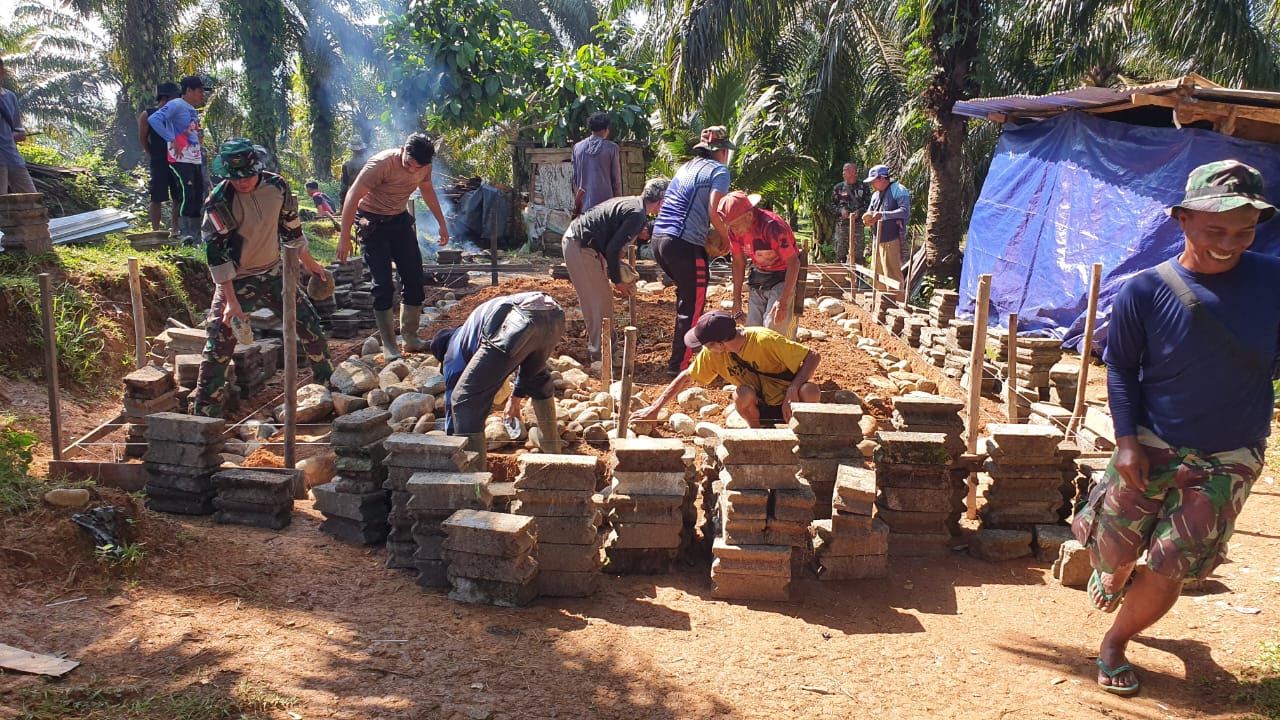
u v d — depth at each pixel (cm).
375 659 344
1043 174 1090
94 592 368
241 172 560
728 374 552
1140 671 373
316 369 670
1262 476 597
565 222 1579
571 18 3067
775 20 1326
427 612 390
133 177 1830
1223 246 317
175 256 995
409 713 310
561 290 1116
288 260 512
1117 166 988
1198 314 325
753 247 678
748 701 337
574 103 1578
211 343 580
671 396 568
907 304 1071
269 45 2450
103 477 504
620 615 402
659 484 442
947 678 363
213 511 485
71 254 872
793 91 1769
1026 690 357
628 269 736
